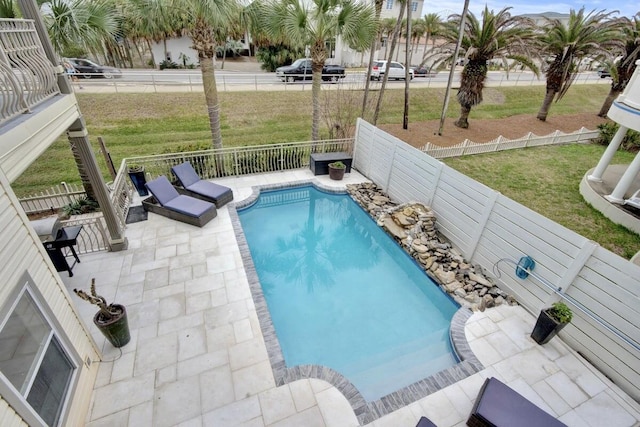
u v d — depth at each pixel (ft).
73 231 19.57
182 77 65.67
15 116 12.23
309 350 17.13
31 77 13.47
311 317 19.35
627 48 57.36
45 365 10.78
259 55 84.58
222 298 18.33
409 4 45.37
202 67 28.25
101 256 21.17
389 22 95.86
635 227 28.19
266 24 31.89
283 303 20.38
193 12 25.67
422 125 58.23
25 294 10.22
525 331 17.25
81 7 22.31
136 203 27.43
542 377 14.83
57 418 10.95
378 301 20.83
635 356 13.85
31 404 9.89
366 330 18.54
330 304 20.42
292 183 32.48
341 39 32.45
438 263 22.21
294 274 23.16
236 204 28.27
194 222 24.52
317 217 30.35
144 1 27.02
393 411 13.23
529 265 18.03
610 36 53.31
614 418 13.34
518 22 47.70
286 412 12.98
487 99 74.54
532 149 48.65
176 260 21.13
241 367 14.64
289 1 29.76
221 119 49.16
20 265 10.03
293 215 30.35
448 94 50.85
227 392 13.60
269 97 55.42
